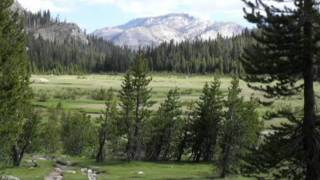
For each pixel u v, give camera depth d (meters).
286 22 27.56
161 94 175.12
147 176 67.62
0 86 35.97
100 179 63.62
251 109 77.62
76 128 104.94
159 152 98.06
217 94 99.38
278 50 28.64
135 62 92.38
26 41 40.69
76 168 75.38
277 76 29.30
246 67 29.92
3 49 35.81
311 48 27.72
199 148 98.19
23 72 40.66
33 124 75.44
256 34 29.31
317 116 28.61
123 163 83.00
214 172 71.12
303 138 28.41
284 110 30.81
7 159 68.69
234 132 72.00
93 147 102.69
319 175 27.72
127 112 90.81
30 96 53.62
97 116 129.38
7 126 36.94
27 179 59.81
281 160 29.39
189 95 175.12
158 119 97.00
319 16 26.42
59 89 196.88
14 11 40.38
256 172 31.42
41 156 88.81
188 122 100.88
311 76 28.28
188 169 77.94
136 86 91.69
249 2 28.22
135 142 91.81
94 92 185.38
